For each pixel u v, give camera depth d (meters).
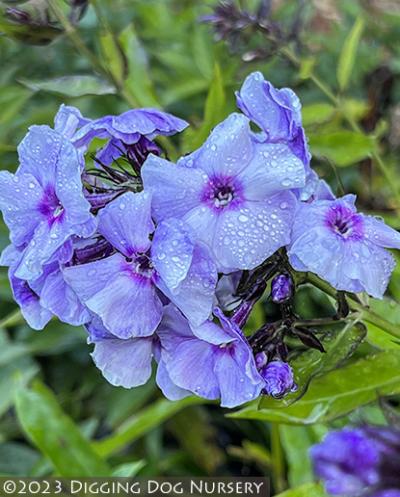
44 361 0.55
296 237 0.33
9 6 0.42
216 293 0.34
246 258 0.32
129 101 0.45
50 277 0.33
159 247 0.32
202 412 0.53
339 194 0.37
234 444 0.54
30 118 0.49
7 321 0.43
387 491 0.34
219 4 0.46
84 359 0.54
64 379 0.54
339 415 0.37
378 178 0.53
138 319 0.32
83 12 0.43
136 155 0.34
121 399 0.51
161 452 0.53
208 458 0.52
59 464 0.43
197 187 0.32
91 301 0.32
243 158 0.33
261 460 0.48
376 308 0.38
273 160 0.33
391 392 0.37
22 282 0.34
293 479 0.43
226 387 0.33
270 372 0.33
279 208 0.33
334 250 0.33
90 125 0.34
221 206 0.32
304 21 0.51
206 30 0.54
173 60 0.56
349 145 0.46
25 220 0.33
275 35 0.46
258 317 0.45
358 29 0.46
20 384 0.45
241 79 0.51
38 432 0.43
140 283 0.33
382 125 0.49
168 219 0.32
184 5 0.65
